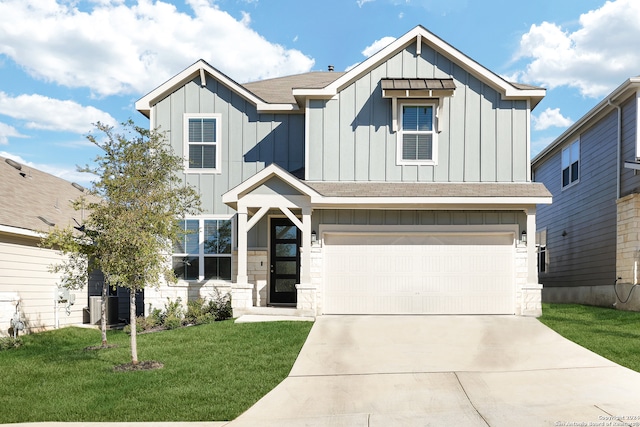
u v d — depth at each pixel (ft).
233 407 25.76
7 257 45.93
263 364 32.24
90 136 36.01
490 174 49.37
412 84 48.47
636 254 51.01
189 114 54.44
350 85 50.37
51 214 55.11
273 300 52.90
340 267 48.75
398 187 48.01
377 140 49.85
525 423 22.53
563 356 33.30
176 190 38.34
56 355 37.40
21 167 63.31
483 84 49.90
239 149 54.39
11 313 45.73
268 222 52.95
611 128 57.00
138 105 53.88
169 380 29.60
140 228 33.88
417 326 42.80
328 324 43.55
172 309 49.01
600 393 26.32
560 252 73.00
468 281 48.37
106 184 34.99
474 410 24.47
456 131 49.73
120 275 32.91
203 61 53.83
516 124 49.60
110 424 23.89
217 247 53.26
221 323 43.68
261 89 60.75
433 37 49.62
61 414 25.07
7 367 33.81
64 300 53.98
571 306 54.70
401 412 24.61
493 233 48.52
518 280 48.03
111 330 51.78
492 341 37.68
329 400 26.61
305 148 50.03
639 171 51.06
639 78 49.96
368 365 32.27
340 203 46.52
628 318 44.50
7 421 24.40
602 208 58.90
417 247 48.75
